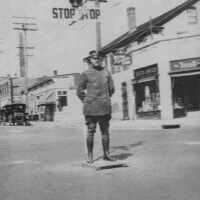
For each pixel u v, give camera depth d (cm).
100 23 3244
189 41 2488
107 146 715
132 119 2870
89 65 697
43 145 1198
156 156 801
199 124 1761
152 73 2627
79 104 3975
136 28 3077
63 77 3950
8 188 540
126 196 460
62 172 656
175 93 2527
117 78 3073
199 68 2453
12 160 855
